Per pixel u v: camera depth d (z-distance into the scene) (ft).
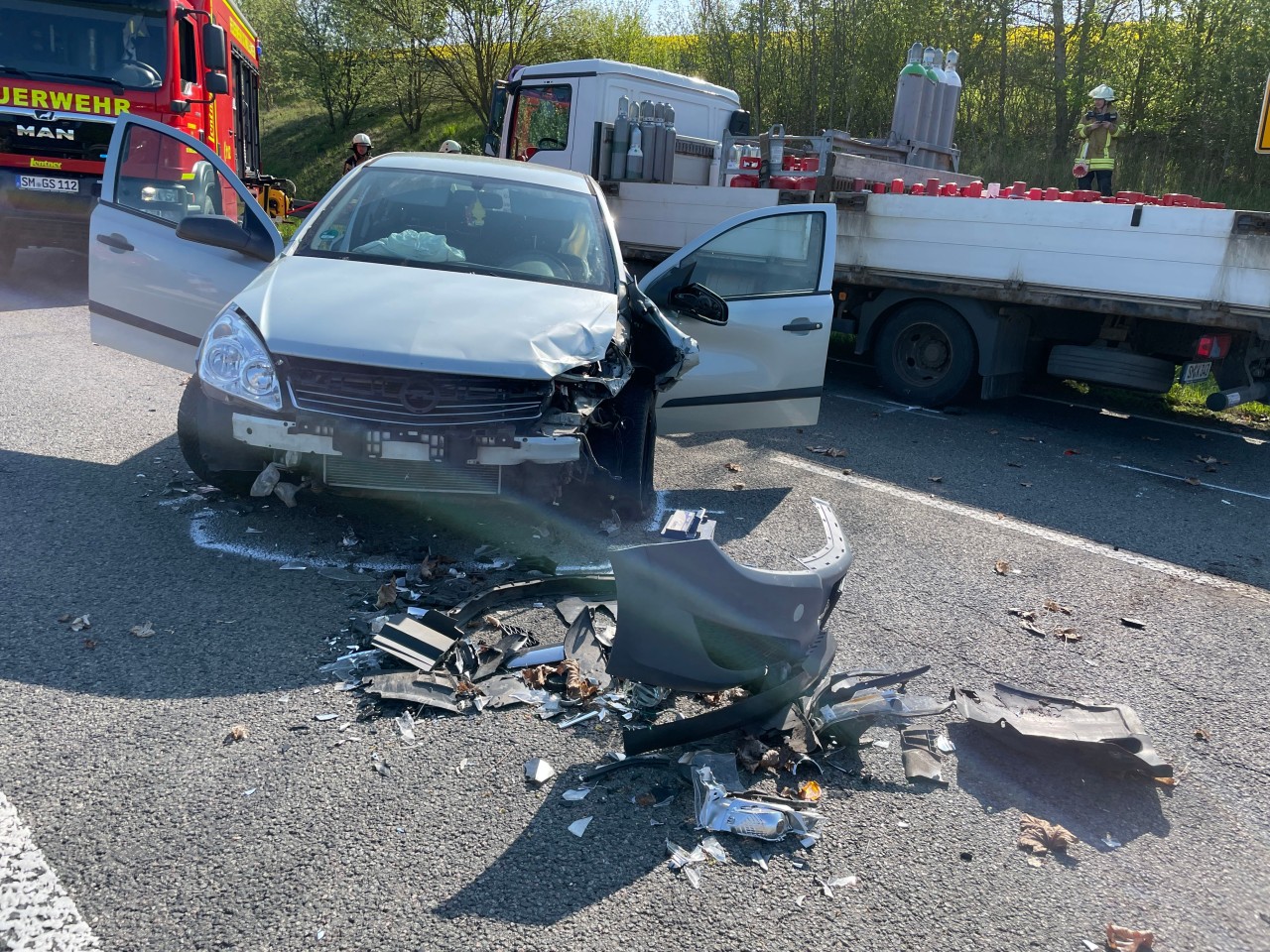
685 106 40.19
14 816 8.97
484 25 98.07
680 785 10.35
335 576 14.48
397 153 20.33
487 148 40.81
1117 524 21.11
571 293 16.56
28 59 32.86
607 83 36.86
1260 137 29.81
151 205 18.95
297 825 9.22
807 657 11.94
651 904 8.63
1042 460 26.05
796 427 27.71
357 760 10.29
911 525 19.84
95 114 33.47
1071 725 11.97
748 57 89.81
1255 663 14.80
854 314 33.17
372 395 13.99
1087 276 27.17
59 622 12.49
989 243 28.76
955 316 30.35
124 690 11.14
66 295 36.86
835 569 12.32
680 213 34.30
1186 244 25.49
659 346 17.46
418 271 16.51
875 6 81.87
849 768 11.06
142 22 34.01
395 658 12.04
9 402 22.12
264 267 17.98
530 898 8.57
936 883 9.27
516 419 14.37
